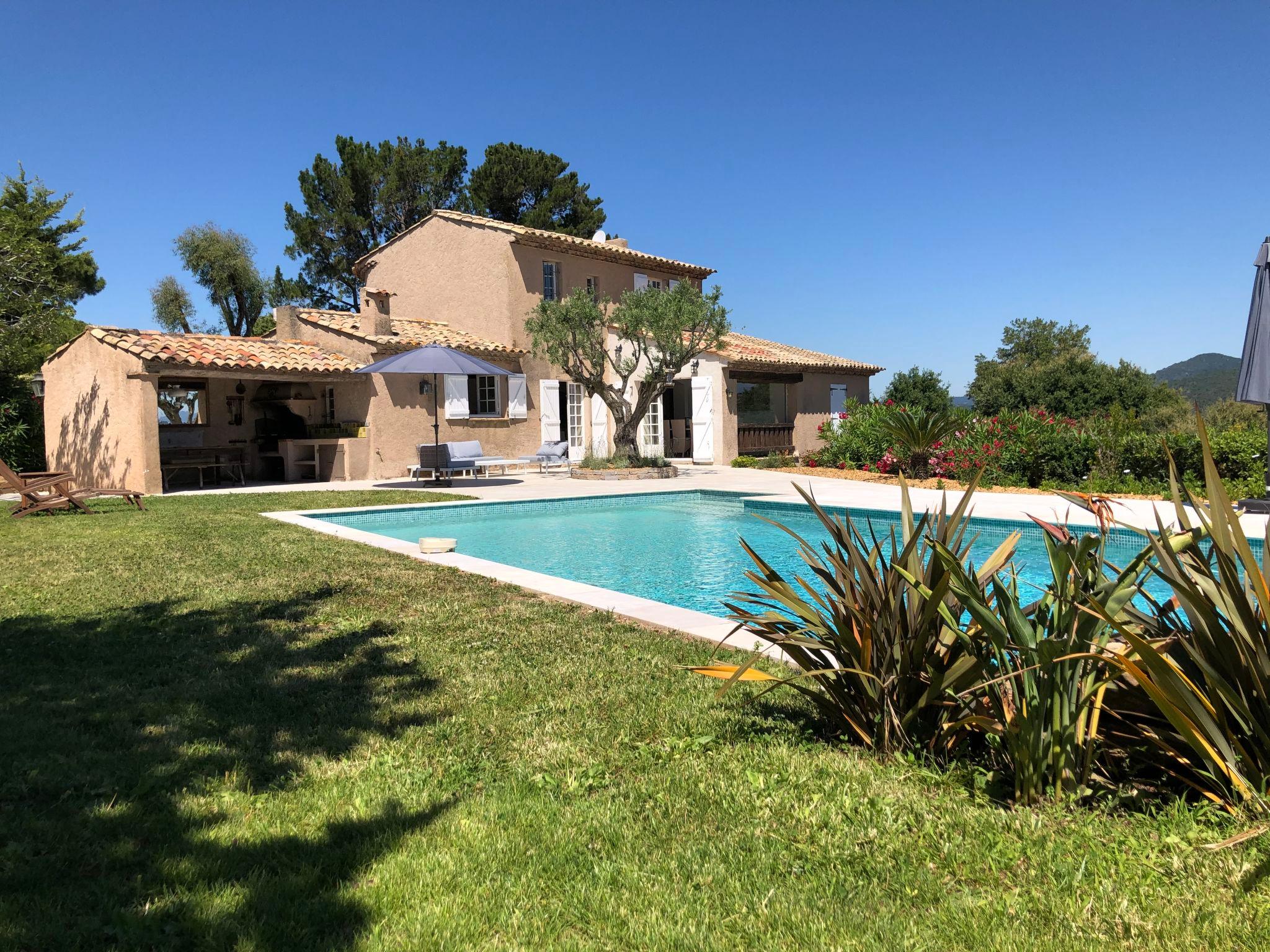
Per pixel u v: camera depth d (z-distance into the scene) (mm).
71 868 2320
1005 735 2764
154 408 14742
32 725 3467
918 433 16141
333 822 2617
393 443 17672
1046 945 1933
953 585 2811
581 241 20734
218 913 2090
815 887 2232
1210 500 2449
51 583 6676
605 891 2205
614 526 12352
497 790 2869
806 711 3719
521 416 20094
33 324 18641
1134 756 2842
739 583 8445
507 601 6066
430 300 21531
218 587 6531
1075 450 14453
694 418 21703
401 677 4238
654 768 3078
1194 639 2611
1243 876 2131
